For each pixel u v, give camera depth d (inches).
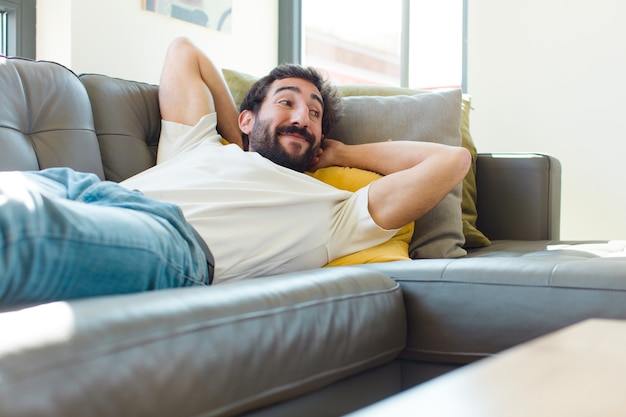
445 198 70.2
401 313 47.1
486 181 87.2
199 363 30.6
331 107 71.8
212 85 75.9
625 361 22.4
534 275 44.8
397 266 51.4
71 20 109.4
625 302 41.0
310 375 37.5
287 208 59.6
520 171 85.4
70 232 34.2
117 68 117.6
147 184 62.0
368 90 85.3
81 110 67.5
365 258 60.7
